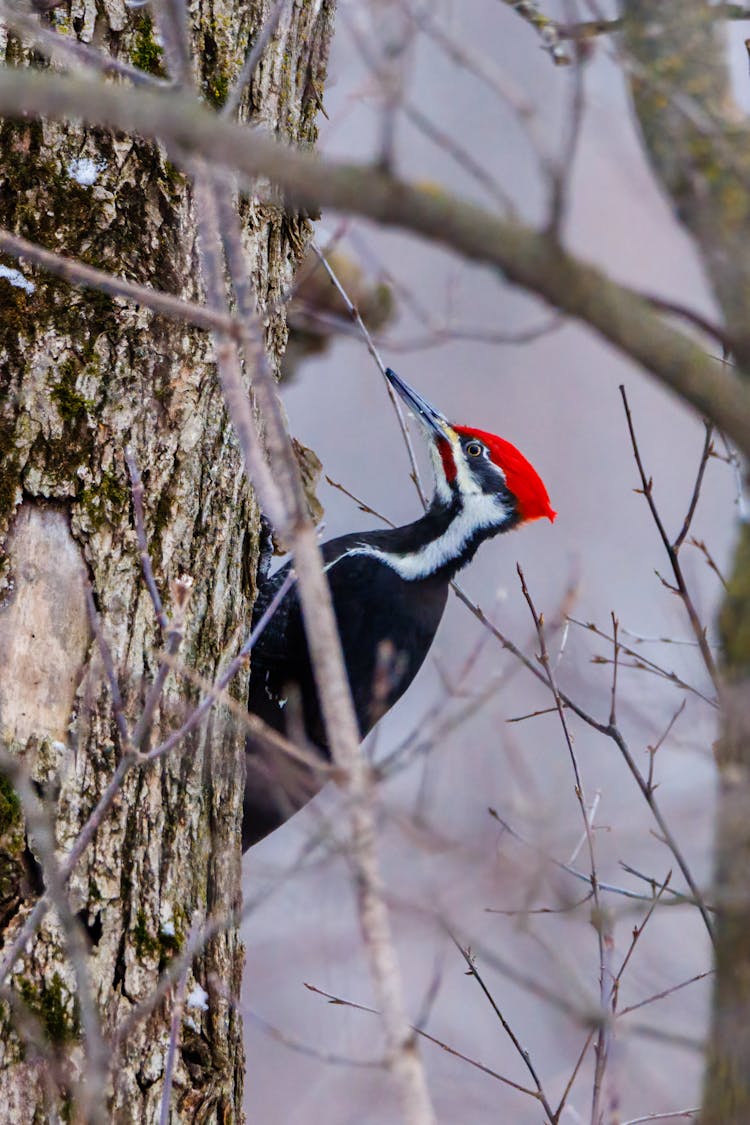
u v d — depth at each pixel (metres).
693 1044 6.14
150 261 8.60
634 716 9.81
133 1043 7.68
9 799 7.61
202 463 8.67
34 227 8.43
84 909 7.67
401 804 8.30
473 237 4.88
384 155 4.79
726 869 6.00
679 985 9.20
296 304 13.43
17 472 8.12
